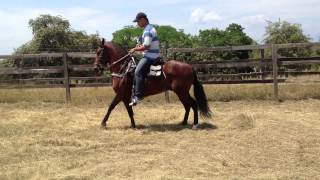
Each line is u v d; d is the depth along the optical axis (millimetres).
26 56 14609
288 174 6688
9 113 12562
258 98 13453
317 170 6910
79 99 14266
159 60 9797
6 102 14555
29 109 13258
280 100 13156
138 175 6742
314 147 8164
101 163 7414
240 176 6645
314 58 13000
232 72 17281
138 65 9656
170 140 8891
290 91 13539
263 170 6934
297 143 8438
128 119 11258
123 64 9969
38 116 11977
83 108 13180
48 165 7316
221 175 6715
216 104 13062
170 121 10969
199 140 8820
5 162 7562
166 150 8133
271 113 11367
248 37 27406
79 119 11406
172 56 13914
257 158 7539
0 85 15141
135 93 9703
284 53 21047
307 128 9602
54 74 18234
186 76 9758
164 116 11508
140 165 7207
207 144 8492
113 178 6625
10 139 9164
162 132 9664
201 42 27250
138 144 8664
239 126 9930
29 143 8789
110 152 8109
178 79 9742
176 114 11727
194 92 9906
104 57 10055
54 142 8867
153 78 9742
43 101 14516
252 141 8625
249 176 6637
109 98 14219
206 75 13992
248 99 13461
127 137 9219
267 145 8328
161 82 9789
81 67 14406
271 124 9977
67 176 6676
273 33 26031
